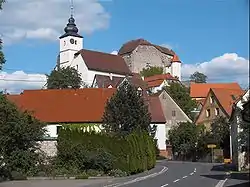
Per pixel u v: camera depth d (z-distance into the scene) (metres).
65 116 67.06
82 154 37.56
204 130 81.00
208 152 72.31
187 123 81.69
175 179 33.78
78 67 114.50
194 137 77.94
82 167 37.56
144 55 144.50
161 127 81.75
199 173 41.28
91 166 37.94
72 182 31.47
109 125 57.78
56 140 38.56
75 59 115.88
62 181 32.44
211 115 82.75
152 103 83.75
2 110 33.84
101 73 113.00
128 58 142.75
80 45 123.88
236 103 46.16
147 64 144.62
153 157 52.22
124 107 57.81
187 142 79.12
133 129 56.22
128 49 143.88
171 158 82.38
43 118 66.69
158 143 81.06
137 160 43.28
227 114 78.88
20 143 35.28
